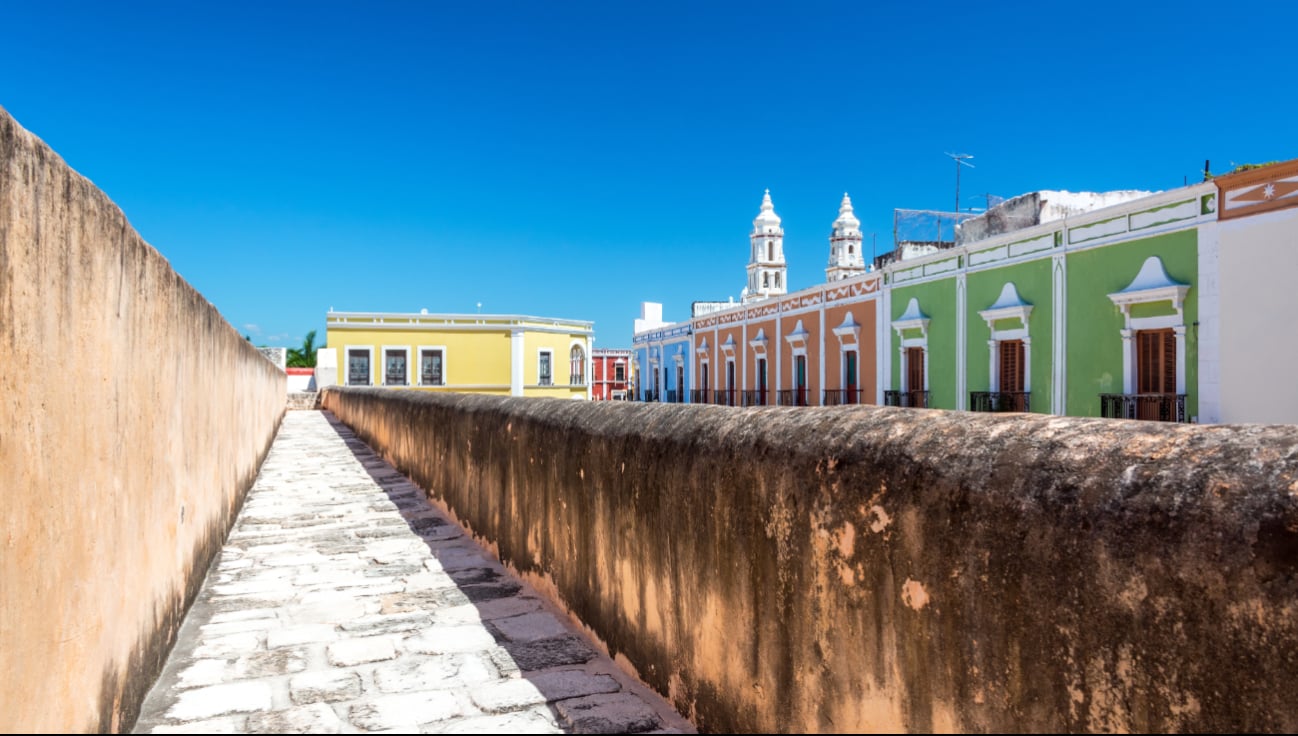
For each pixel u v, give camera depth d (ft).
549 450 16.88
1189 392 47.85
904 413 8.13
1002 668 5.95
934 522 6.64
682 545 11.07
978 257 65.98
